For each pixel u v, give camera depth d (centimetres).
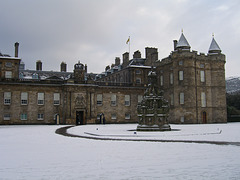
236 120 7738
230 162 1404
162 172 1202
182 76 6519
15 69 6638
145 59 8044
